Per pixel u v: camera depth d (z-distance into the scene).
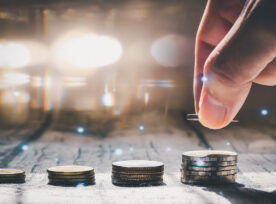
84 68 0.79
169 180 0.28
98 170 0.31
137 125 0.54
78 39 0.84
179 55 0.84
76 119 0.59
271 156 0.38
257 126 0.55
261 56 0.24
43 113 0.64
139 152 0.39
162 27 0.89
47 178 0.29
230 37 0.24
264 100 0.69
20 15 0.87
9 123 0.56
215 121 0.26
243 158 0.37
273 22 0.23
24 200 0.24
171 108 0.65
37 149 0.40
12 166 0.33
